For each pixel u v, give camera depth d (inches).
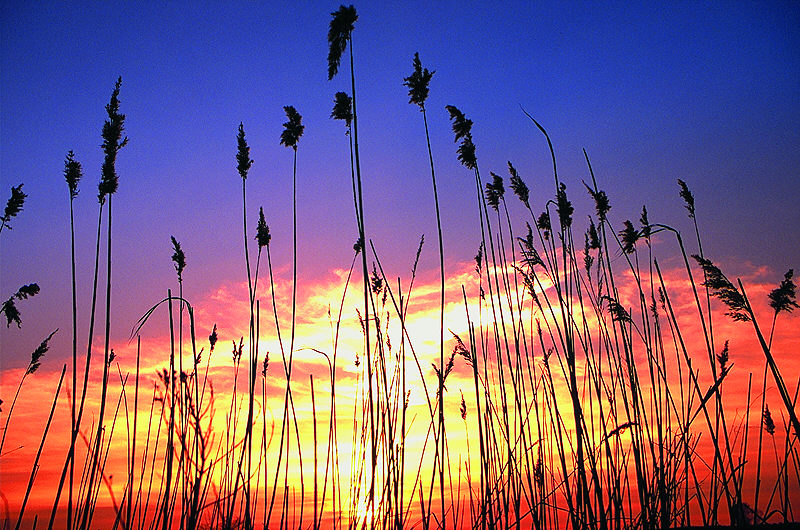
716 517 146.8
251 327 161.9
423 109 175.8
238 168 184.1
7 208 185.9
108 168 152.6
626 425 154.7
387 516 150.5
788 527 137.6
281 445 161.0
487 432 175.5
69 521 123.6
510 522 158.6
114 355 171.8
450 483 174.4
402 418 160.2
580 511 143.7
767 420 159.2
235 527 132.3
